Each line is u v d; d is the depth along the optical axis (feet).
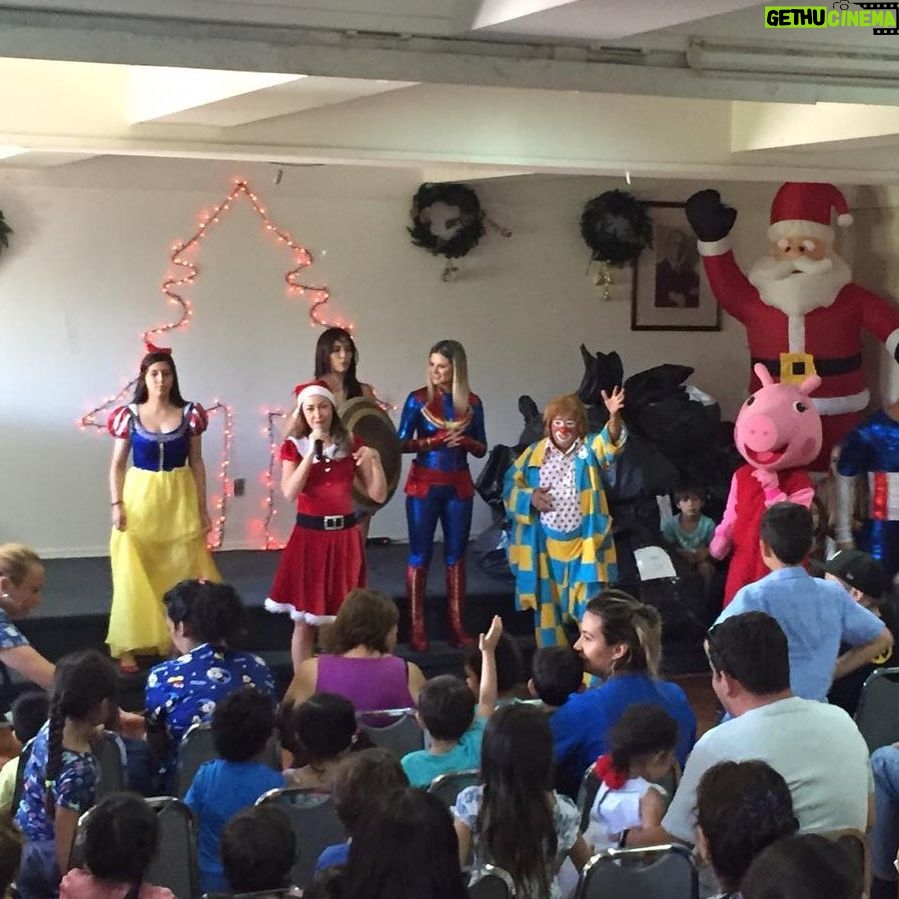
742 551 17.20
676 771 10.33
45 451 21.98
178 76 14.43
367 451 16.67
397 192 23.29
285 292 22.99
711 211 21.38
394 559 22.53
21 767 10.46
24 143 15.20
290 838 8.14
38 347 21.75
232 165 22.31
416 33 9.12
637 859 8.25
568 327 24.63
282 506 23.35
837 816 8.34
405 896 5.88
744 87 10.16
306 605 16.69
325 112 16.31
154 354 17.13
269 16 8.72
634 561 19.84
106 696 10.11
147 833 7.93
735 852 6.80
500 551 21.20
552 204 24.22
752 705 8.61
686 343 25.31
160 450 17.07
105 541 22.45
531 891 8.24
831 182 19.69
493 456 22.09
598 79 9.75
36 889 9.89
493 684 11.55
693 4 8.34
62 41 8.38
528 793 8.27
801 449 17.13
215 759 10.83
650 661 10.79
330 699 10.18
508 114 17.02
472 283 24.03
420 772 10.23
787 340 21.09
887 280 23.27
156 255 22.17
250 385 22.99
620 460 20.02
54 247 21.61
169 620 12.59
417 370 23.94
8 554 13.33
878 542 19.93
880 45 10.32
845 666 11.60
